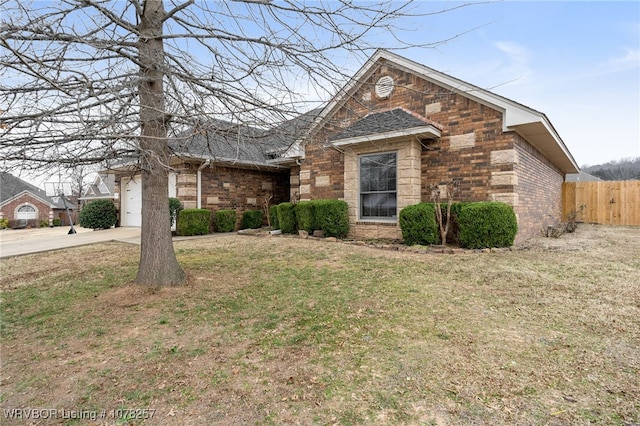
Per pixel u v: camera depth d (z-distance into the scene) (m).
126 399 2.34
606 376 2.53
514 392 2.34
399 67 9.52
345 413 2.15
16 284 5.60
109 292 4.89
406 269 6.04
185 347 3.12
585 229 13.35
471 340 3.17
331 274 5.78
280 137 4.65
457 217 8.23
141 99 4.16
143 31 4.35
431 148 9.12
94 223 14.67
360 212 10.09
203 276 5.69
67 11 3.62
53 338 3.38
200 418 2.12
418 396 2.31
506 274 5.60
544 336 3.24
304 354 2.94
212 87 3.92
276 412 2.17
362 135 8.59
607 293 4.56
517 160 8.20
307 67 4.05
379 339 3.21
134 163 6.05
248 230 12.63
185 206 12.67
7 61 2.95
